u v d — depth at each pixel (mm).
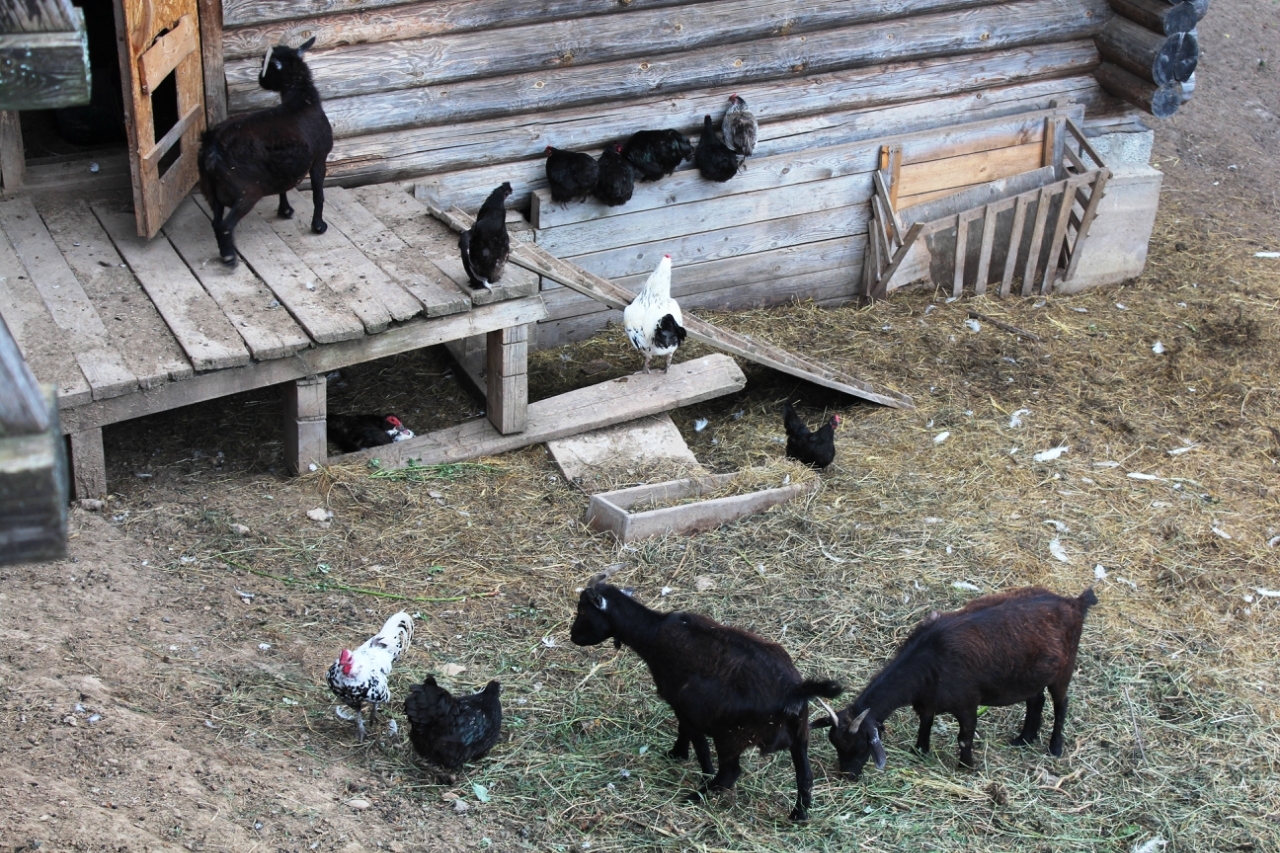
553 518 7191
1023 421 8930
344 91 8586
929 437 8633
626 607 4891
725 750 4895
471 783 4953
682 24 9461
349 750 5016
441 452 7559
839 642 6371
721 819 4957
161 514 6582
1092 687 6223
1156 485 8242
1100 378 9633
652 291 8219
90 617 5523
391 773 4918
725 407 9164
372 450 7414
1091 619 6770
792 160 10195
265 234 7793
